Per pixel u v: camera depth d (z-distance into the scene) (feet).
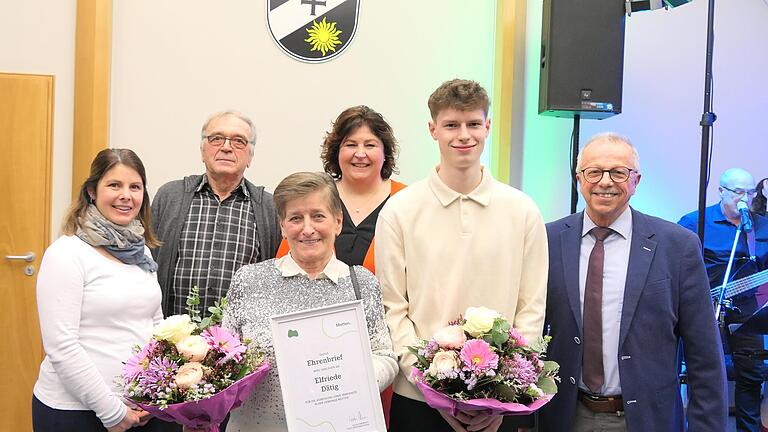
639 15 12.75
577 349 6.64
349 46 12.24
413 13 12.35
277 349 5.23
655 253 6.66
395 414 6.38
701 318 6.57
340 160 8.23
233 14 12.01
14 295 12.06
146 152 11.92
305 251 5.67
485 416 5.55
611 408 6.50
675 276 6.63
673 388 6.53
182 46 11.92
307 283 5.77
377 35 12.30
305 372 5.21
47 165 11.83
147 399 5.16
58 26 11.66
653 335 6.51
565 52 11.21
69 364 5.98
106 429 6.27
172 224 7.98
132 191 6.62
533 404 5.33
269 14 12.06
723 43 12.95
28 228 11.93
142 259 6.72
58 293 6.07
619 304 6.61
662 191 12.92
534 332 6.27
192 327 5.33
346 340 5.32
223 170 8.01
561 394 6.72
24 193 11.85
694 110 12.89
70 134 11.80
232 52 12.03
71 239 6.34
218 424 5.37
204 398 4.92
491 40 12.52
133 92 11.85
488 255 6.33
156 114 11.91
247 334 5.61
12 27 11.64
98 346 6.19
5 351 12.08
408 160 12.42
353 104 12.30
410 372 6.04
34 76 11.66
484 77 12.55
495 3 12.46
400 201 6.65
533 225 6.51
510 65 12.27
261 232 8.15
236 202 8.24
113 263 6.44
